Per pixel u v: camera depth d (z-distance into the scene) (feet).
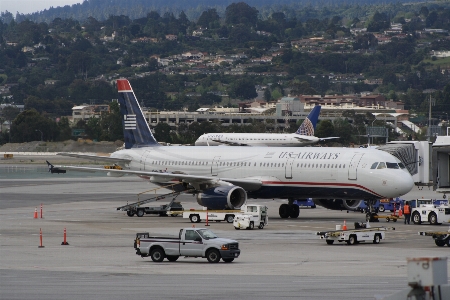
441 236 410.31
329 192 566.77
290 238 452.35
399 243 428.97
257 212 512.22
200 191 605.31
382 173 542.57
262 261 355.56
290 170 582.35
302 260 358.43
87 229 506.89
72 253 386.52
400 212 602.44
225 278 301.43
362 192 552.00
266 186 593.83
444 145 534.78
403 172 549.54
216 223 549.54
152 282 290.76
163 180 624.59
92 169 609.01
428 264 183.32
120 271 323.37
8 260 359.87
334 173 561.43
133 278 301.84
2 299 254.27
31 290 271.90
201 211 560.61
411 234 478.59
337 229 443.73
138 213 612.29
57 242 434.30
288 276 306.55
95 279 298.97
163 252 357.20
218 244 349.41
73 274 313.94
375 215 570.05
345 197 563.48
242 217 501.56
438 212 540.11
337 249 400.67
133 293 264.52
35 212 593.42
